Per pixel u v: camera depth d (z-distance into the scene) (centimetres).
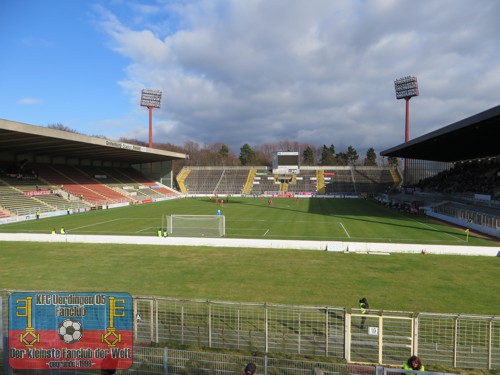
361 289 1552
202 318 1201
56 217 4222
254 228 3359
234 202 6544
